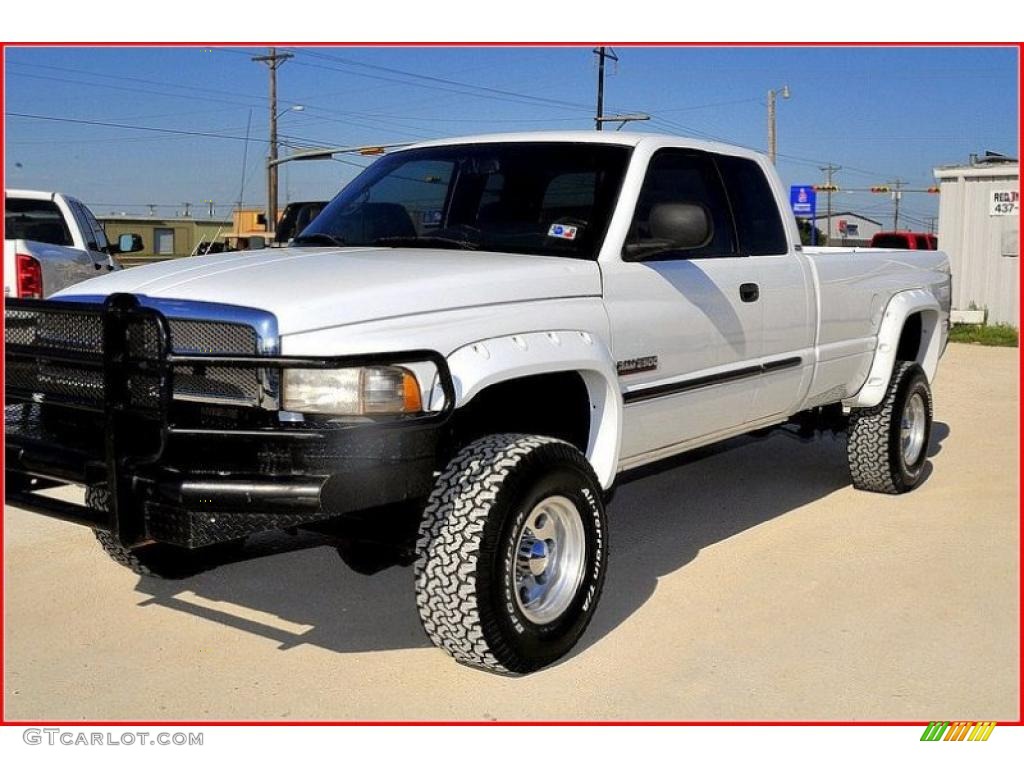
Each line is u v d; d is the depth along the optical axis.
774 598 5.05
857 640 4.55
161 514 3.76
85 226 10.53
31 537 5.91
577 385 4.67
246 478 3.70
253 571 5.45
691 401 5.20
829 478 7.51
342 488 3.70
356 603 5.01
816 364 6.16
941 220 19.84
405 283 4.04
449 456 4.46
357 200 5.48
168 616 4.81
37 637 4.55
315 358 3.63
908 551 5.78
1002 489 7.20
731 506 6.74
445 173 5.33
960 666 4.30
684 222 4.58
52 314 4.11
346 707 3.92
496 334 4.15
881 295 6.82
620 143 5.11
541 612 4.21
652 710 3.89
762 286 5.65
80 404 4.03
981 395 11.62
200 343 3.89
